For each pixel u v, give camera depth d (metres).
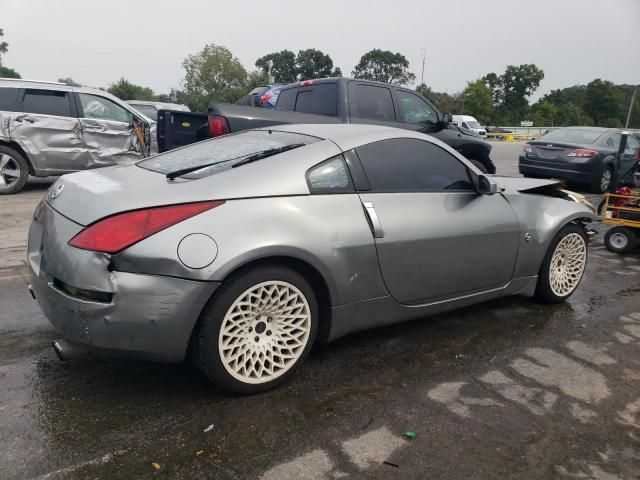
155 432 2.36
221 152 3.13
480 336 3.59
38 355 3.05
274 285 2.64
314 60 88.94
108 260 2.33
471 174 3.60
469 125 37.88
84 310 2.35
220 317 2.50
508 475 2.20
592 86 91.56
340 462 2.22
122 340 2.38
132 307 2.34
